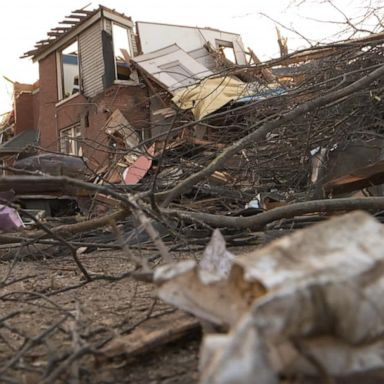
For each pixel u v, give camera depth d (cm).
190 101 827
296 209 456
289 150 653
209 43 1664
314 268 133
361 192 737
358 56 580
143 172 767
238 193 709
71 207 921
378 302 130
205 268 222
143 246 503
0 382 181
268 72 682
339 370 126
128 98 1473
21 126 2253
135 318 274
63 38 1859
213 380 110
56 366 203
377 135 612
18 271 535
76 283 430
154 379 199
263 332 117
